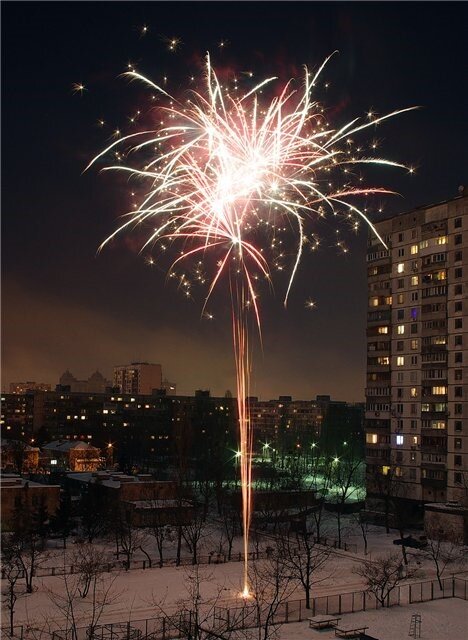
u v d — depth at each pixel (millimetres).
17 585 71125
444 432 115000
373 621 60969
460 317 114438
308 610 64438
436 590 73062
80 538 97562
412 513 118062
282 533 99375
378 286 128625
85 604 64812
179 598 67312
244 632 55844
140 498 114875
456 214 116500
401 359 123562
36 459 180500
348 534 107688
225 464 166750
